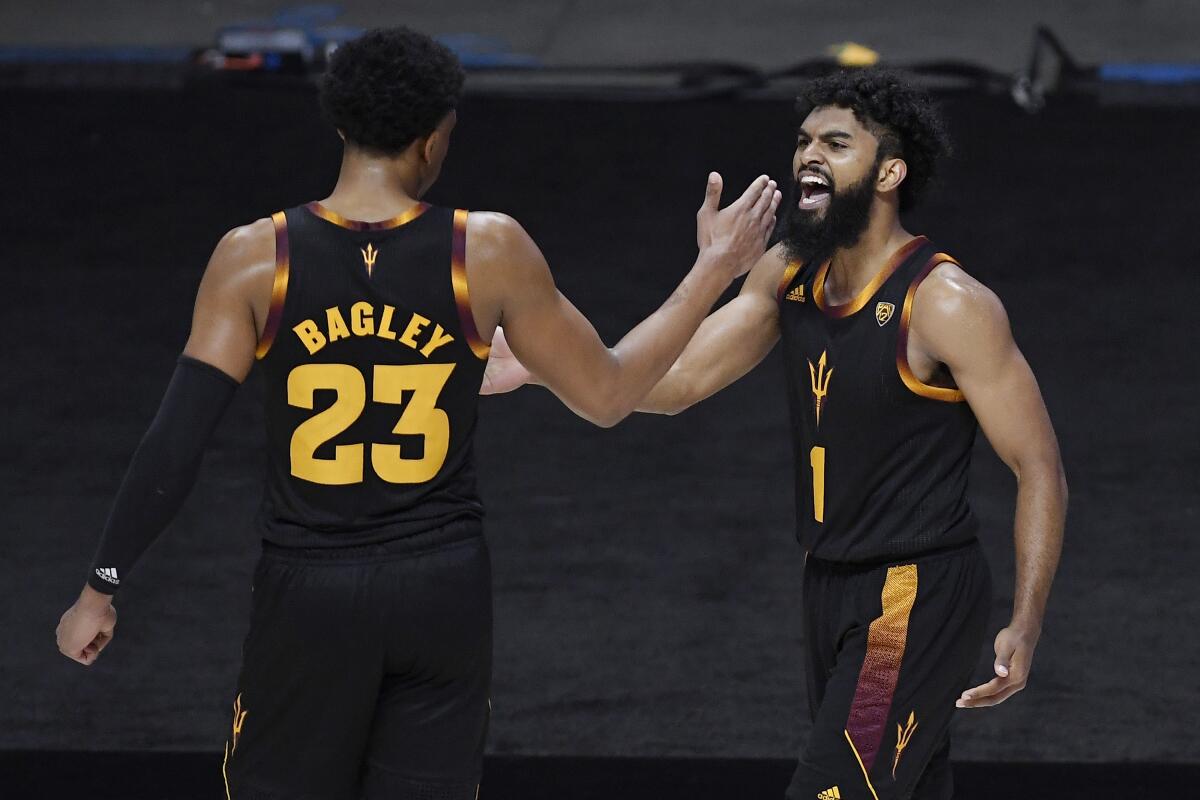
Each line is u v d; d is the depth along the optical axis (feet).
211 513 59.98
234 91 114.01
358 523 28.32
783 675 48.37
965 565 32.58
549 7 130.52
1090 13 128.77
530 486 62.69
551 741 44.27
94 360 74.08
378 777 29.55
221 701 46.80
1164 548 57.06
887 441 32.24
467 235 28.02
